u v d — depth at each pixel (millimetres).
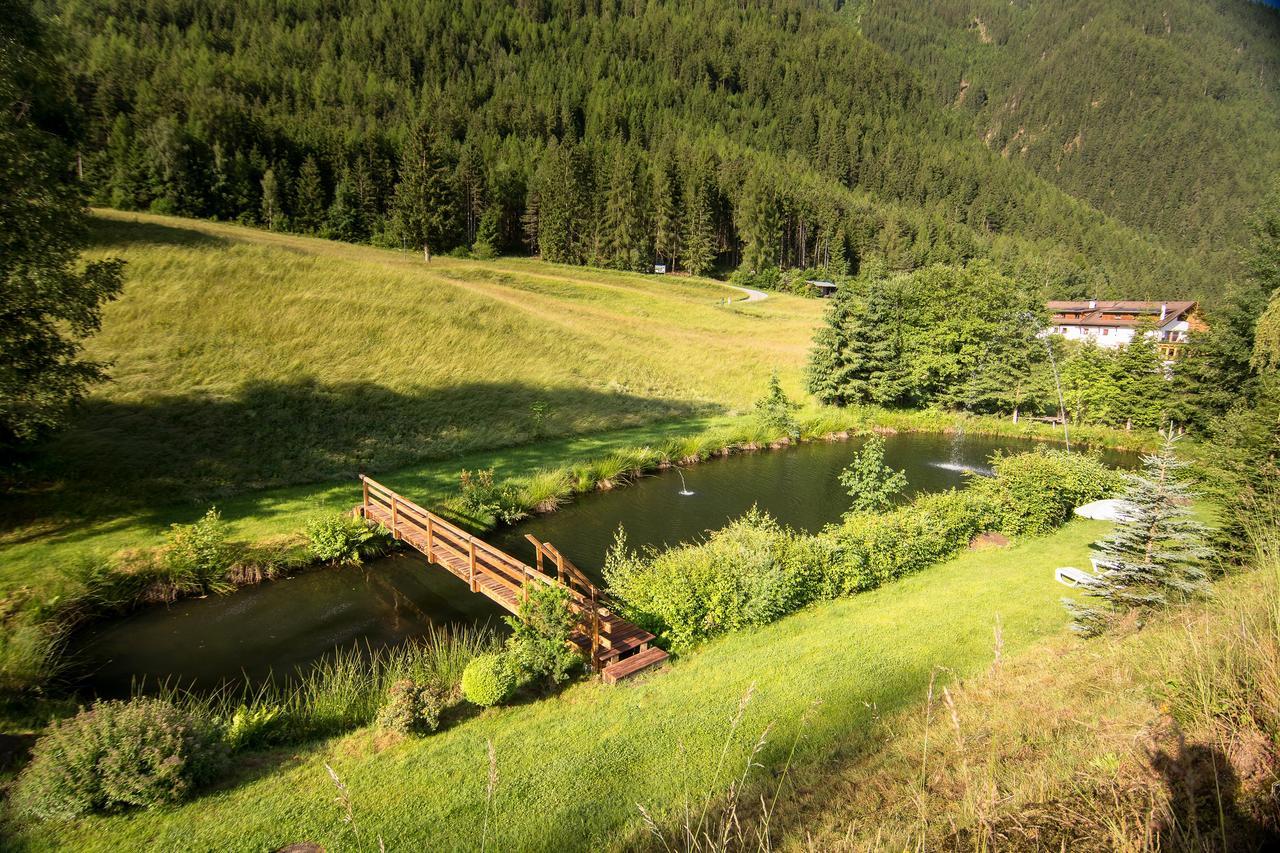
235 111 81688
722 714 7715
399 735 7582
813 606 11867
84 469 16875
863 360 36594
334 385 25969
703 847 5125
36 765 6020
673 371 38938
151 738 6266
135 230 34188
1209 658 4340
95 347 23797
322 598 13219
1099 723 4816
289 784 6594
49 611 11359
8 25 13805
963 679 7992
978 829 3377
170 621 12102
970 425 35969
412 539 13898
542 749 7145
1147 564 8953
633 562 12344
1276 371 12742
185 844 5656
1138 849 2777
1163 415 32906
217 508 16500
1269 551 5449
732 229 106750
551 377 33125
